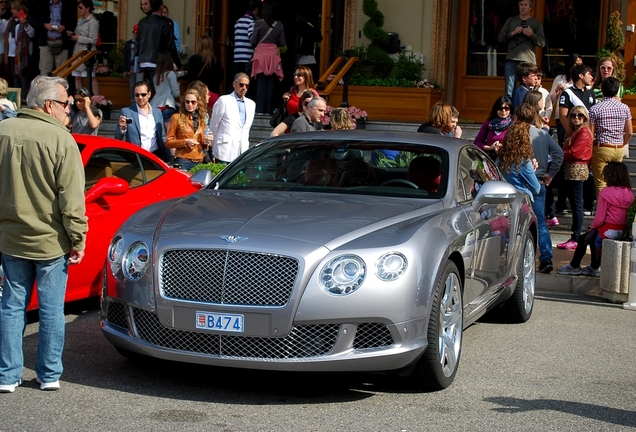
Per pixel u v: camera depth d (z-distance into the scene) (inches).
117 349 227.1
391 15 616.1
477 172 278.1
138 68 583.8
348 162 258.4
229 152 447.2
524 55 527.8
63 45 663.8
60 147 199.2
